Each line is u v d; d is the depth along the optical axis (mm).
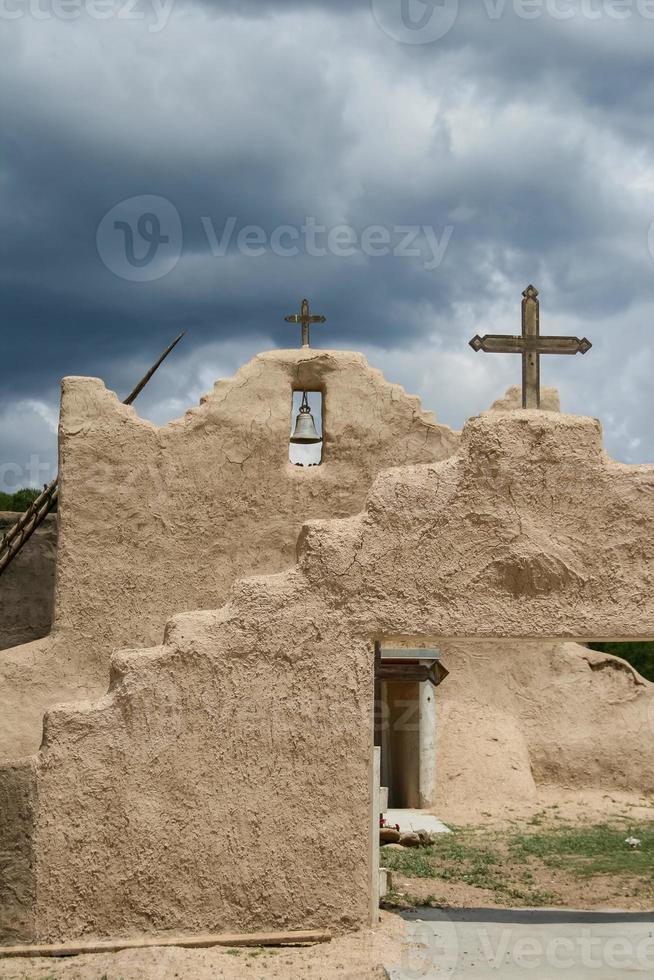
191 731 9328
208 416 16922
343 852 9289
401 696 18188
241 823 9266
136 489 16578
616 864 13180
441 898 11219
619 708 18750
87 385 16719
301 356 17312
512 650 18922
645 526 9680
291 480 17000
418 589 9586
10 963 8711
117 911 9109
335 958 8633
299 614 9523
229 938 9023
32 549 20141
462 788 17453
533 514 9688
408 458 17234
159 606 16406
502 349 10766
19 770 9203
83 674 16125
